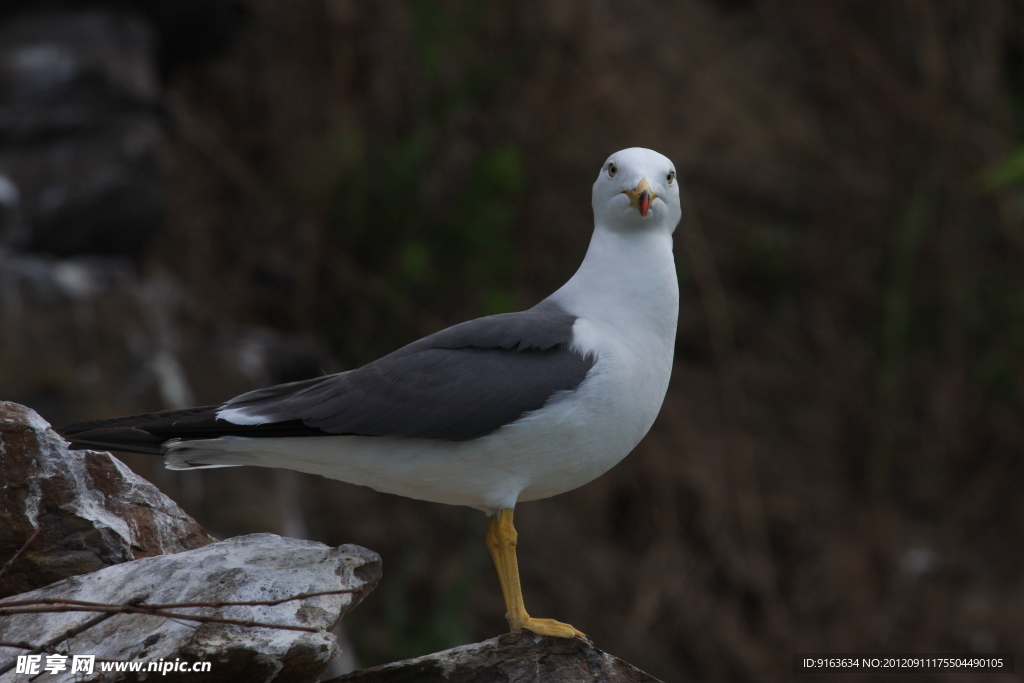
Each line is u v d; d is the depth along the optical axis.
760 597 13.82
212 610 4.31
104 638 4.31
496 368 4.79
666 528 14.02
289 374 12.52
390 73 14.83
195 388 11.20
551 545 13.49
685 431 14.82
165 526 5.32
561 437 4.79
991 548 14.69
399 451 4.80
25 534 4.96
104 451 5.28
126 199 11.53
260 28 14.67
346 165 14.20
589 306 5.16
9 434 5.05
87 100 11.58
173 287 13.23
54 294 10.37
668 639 13.39
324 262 14.27
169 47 13.44
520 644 4.79
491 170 14.11
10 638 4.48
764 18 17.73
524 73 14.85
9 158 11.19
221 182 14.32
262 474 10.96
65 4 12.06
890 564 14.30
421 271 13.91
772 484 14.88
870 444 15.24
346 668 11.29
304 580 4.54
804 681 13.28
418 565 12.81
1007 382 15.34
